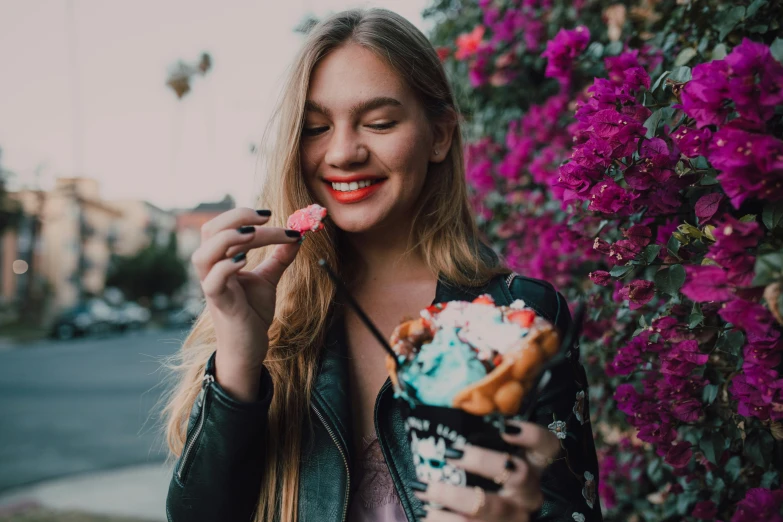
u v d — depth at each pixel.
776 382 0.98
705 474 1.45
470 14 3.28
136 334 26.92
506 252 2.91
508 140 2.80
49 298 34.22
